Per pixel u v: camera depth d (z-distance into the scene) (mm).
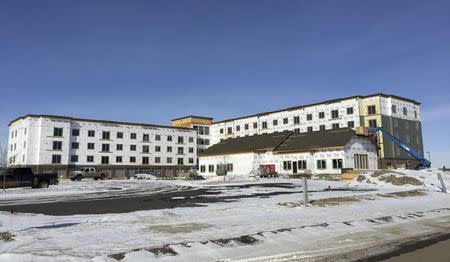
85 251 8344
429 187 31906
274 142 60375
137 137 81938
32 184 34469
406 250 9312
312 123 72062
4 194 26734
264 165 55500
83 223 12352
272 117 79750
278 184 36594
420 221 14445
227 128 91062
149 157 83188
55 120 70188
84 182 50781
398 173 37812
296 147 55781
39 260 7613
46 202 20578
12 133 74875
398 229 12461
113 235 10258
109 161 77375
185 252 8609
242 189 30031
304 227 11727
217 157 66688
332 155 50688
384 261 8234
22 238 9750
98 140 76312
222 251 8836
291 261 8164
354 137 51500
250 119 84750
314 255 8695
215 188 32375
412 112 69438
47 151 68812
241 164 61875
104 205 18703
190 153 90500
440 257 8594
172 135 87688
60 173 69875
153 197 23578
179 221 12812
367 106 65312
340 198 20078
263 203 18594
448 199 23109
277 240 10125
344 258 8453
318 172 52156
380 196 21969
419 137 70062
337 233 11461
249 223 12445
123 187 36375
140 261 7867
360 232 11742
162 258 8133
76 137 73500
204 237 9977
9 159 73688
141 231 10875
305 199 17344
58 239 9688
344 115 67375
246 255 8578
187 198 22453
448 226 13320
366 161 52812
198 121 94625
